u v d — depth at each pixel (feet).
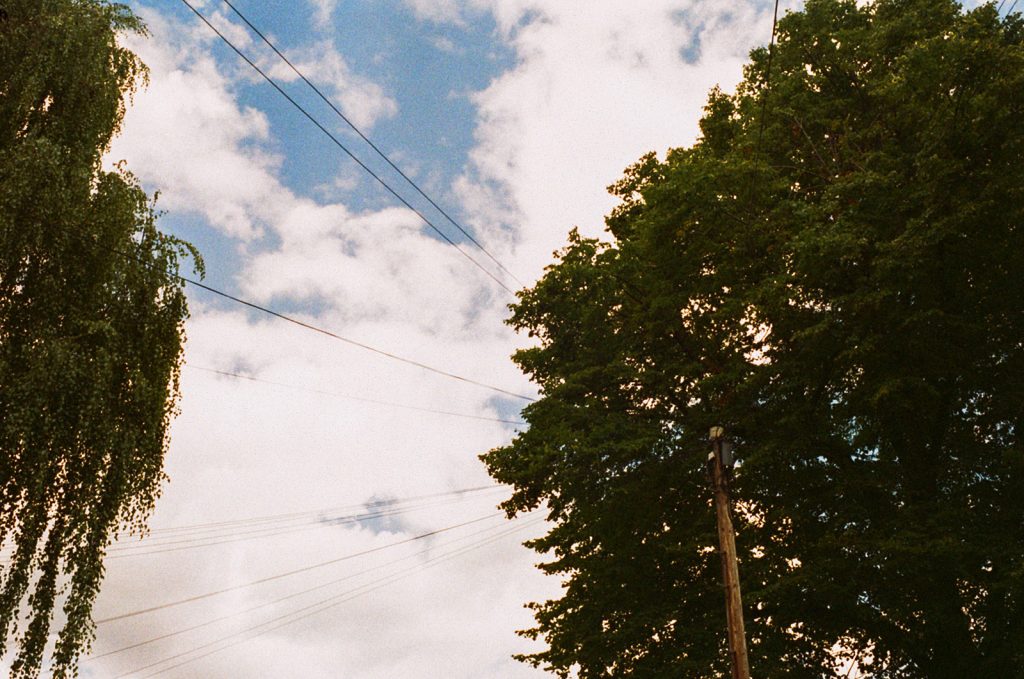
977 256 52.80
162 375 47.67
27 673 41.93
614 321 67.41
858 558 53.47
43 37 49.65
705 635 56.80
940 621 50.26
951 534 49.75
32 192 44.68
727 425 60.64
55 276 45.34
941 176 51.01
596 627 64.75
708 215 60.59
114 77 52.54
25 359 43.04
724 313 60.44
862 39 66.39
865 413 57.72
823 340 55.36
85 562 43.47
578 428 63.26
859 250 53.06
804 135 68.85
